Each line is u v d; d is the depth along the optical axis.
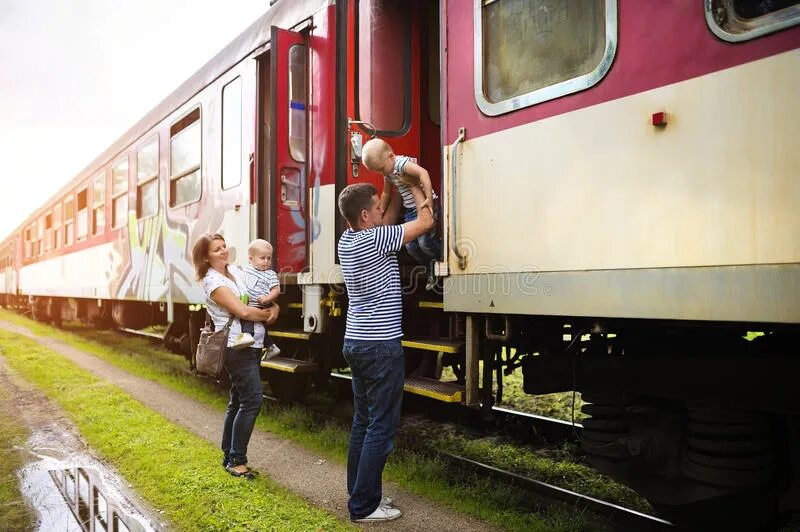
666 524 3.12
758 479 2.64
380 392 3.12
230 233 5.97
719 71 2.39
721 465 2.66
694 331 2.99
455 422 5.32
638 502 3.52
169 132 7.74
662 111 2.57
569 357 3.32
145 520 3.33
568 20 3.00
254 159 5.46
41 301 17.67
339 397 6.46
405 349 5.04
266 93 5.48
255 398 3.82
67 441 4.83
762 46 2.27
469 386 3.50
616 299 2.72
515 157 3.21
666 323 2.81
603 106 2.80
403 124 4.93
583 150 2.88
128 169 9.38
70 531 3.20
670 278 2.53
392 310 3.13
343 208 3.22
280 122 4.93
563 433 4.57
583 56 2.93
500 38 3.34
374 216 3.25
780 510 2.65
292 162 5.01
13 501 3.62
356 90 4.63
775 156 2.23
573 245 2.91
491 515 3.30
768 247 2.24
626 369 3.05
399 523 3.23
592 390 3.21
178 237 7.32
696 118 2.46
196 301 6.75
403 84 4.95
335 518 3.24
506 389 6.38
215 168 6.34
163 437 4.73
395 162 3.40
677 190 2.51
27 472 4.12
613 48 2.76
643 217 2.63
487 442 4.70
